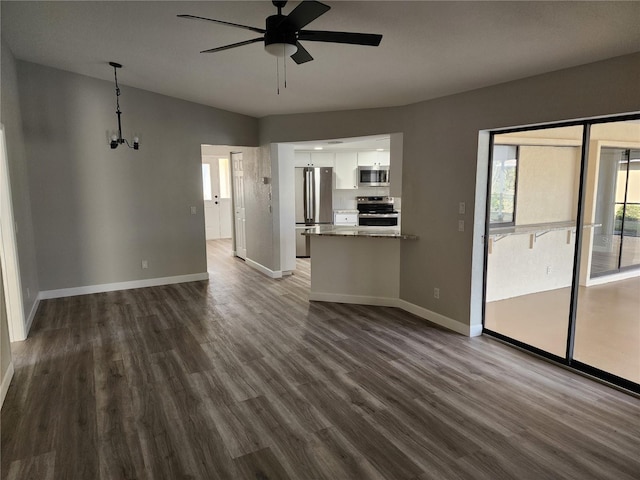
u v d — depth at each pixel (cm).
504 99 350
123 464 222
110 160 537
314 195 818
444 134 413
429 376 321
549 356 349
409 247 470
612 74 275
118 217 552
